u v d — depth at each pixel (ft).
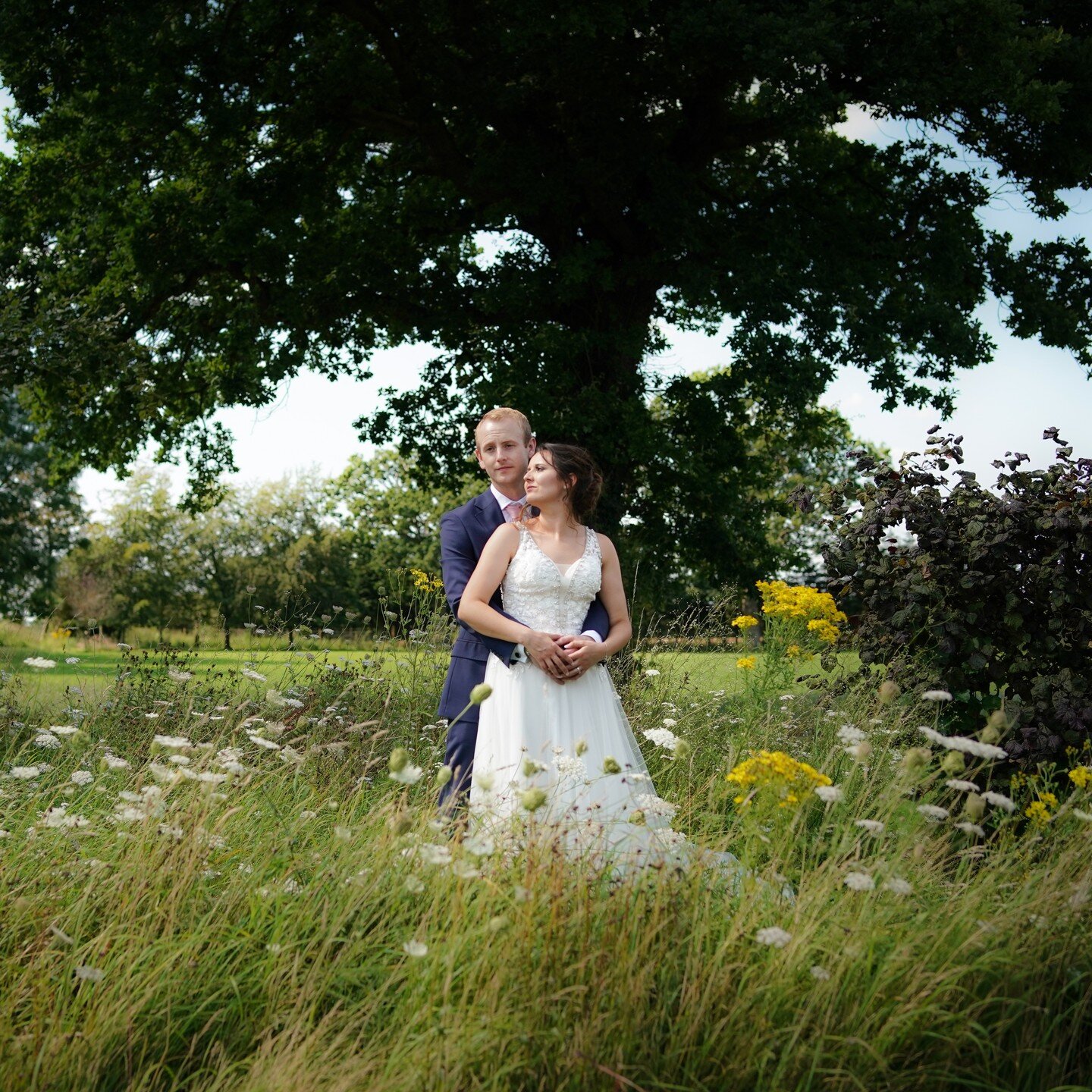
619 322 40.06
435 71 38.52
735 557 42.14
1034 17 38.17
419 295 43.27
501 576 11.14
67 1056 6.39
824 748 13.46
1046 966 7.25
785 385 36.40
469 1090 6.08
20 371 31.94
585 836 8.50
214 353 47.93
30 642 26.81
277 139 41.81
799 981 6.83
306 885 8.33
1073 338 40.78
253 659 19.07
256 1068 6.27
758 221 39.93
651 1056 6.28
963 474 14.89
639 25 36.06
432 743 14.12
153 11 35.63
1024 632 14.10
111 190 40.34
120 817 8.84
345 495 118.21
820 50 33.35
